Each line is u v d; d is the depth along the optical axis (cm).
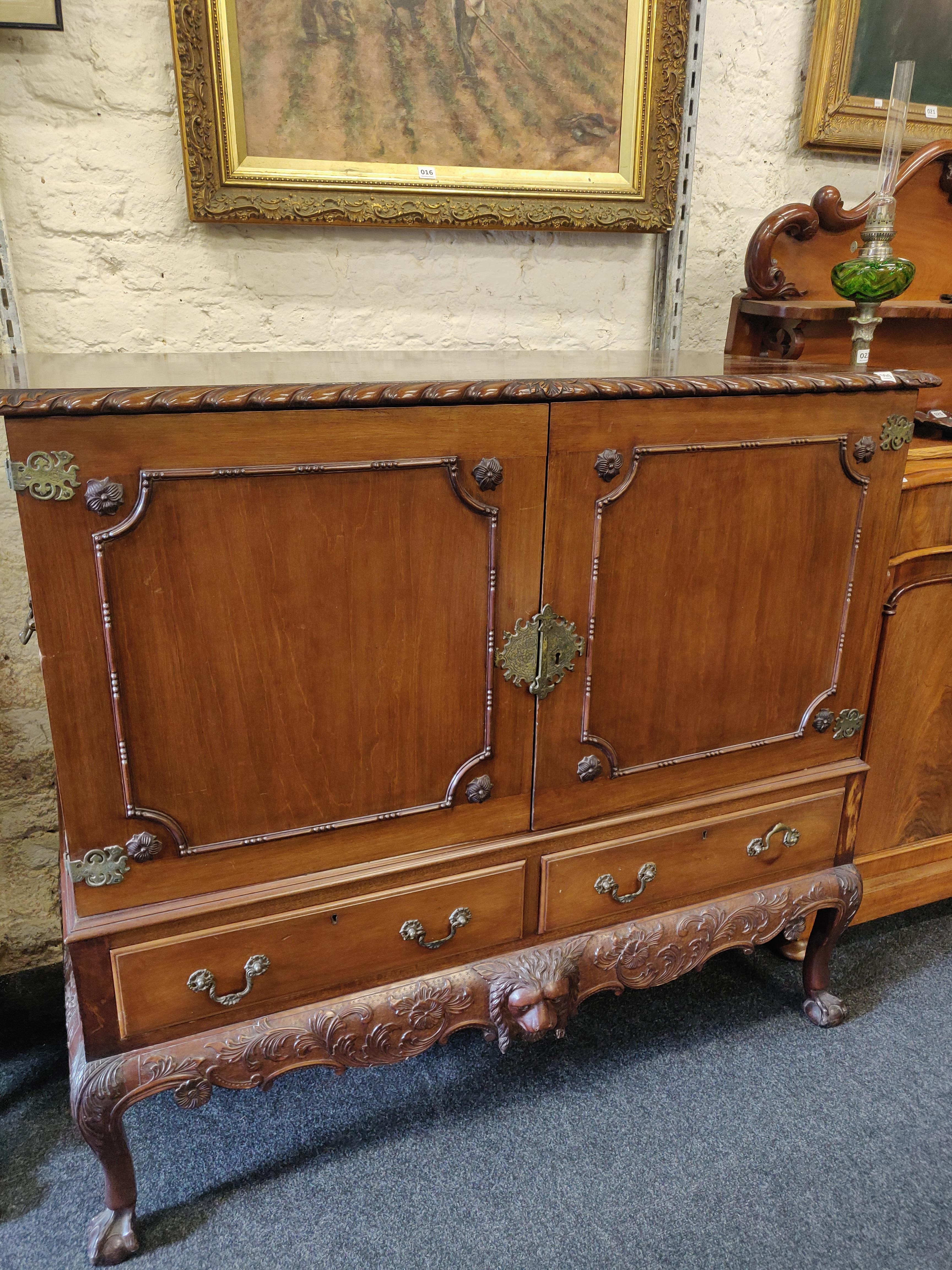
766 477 125
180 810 107
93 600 96
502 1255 121
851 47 169
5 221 133
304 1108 146
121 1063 112
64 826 118
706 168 172
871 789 168
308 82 139
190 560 98
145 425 93
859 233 178
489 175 152
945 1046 159
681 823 139
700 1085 150
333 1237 124
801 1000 171
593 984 137
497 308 166
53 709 98
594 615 120
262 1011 119
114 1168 118
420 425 104
